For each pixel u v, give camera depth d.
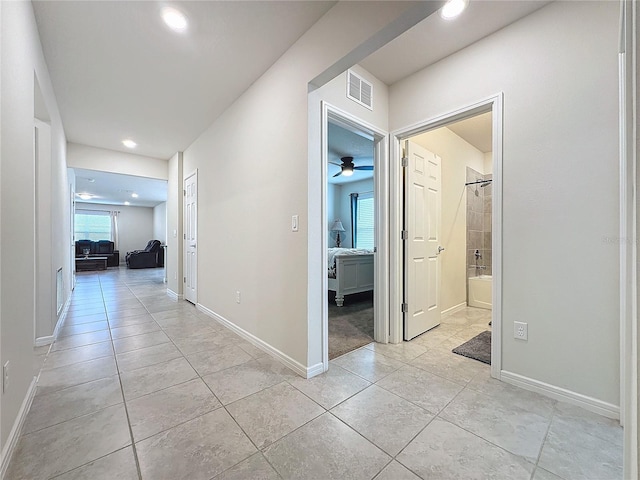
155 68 2.32
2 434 1.15
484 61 1.98
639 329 0.60
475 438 1.33
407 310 2.64
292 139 2.07
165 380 1.88
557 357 1.67
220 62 2.25
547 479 1.10
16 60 1.35
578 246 1.61
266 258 2.36
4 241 1.19
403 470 1.15
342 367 2.09
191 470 1.15
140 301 4.31
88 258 8.76
